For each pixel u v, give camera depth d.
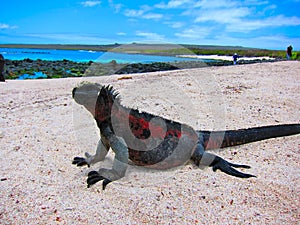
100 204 0.58
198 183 0.66
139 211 0.55
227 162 0.75
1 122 1.08
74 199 0.59
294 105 1.33
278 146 0.88
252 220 0.53
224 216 0.54
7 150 0.83
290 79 2.02
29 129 1.00
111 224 0.52
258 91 1.61
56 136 0.93
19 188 0.63
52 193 0.61
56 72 3.68
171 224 0.52
